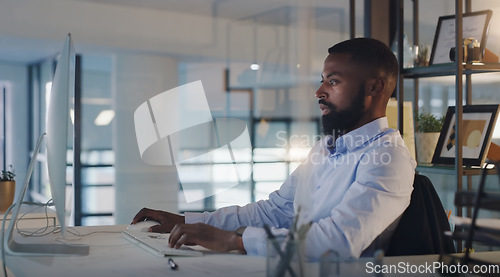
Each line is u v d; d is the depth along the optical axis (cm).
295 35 423
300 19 426
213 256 119
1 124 489
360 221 123
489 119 231
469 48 234
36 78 474
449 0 299
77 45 439
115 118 475
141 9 455
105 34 446
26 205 253
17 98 483
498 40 244
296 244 93
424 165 249
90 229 157
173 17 459
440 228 140
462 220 142
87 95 469
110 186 478
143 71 466
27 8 426
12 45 436
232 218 158
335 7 403
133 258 119
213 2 459
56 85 127
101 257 120
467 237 134
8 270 113
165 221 156
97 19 443
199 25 469
